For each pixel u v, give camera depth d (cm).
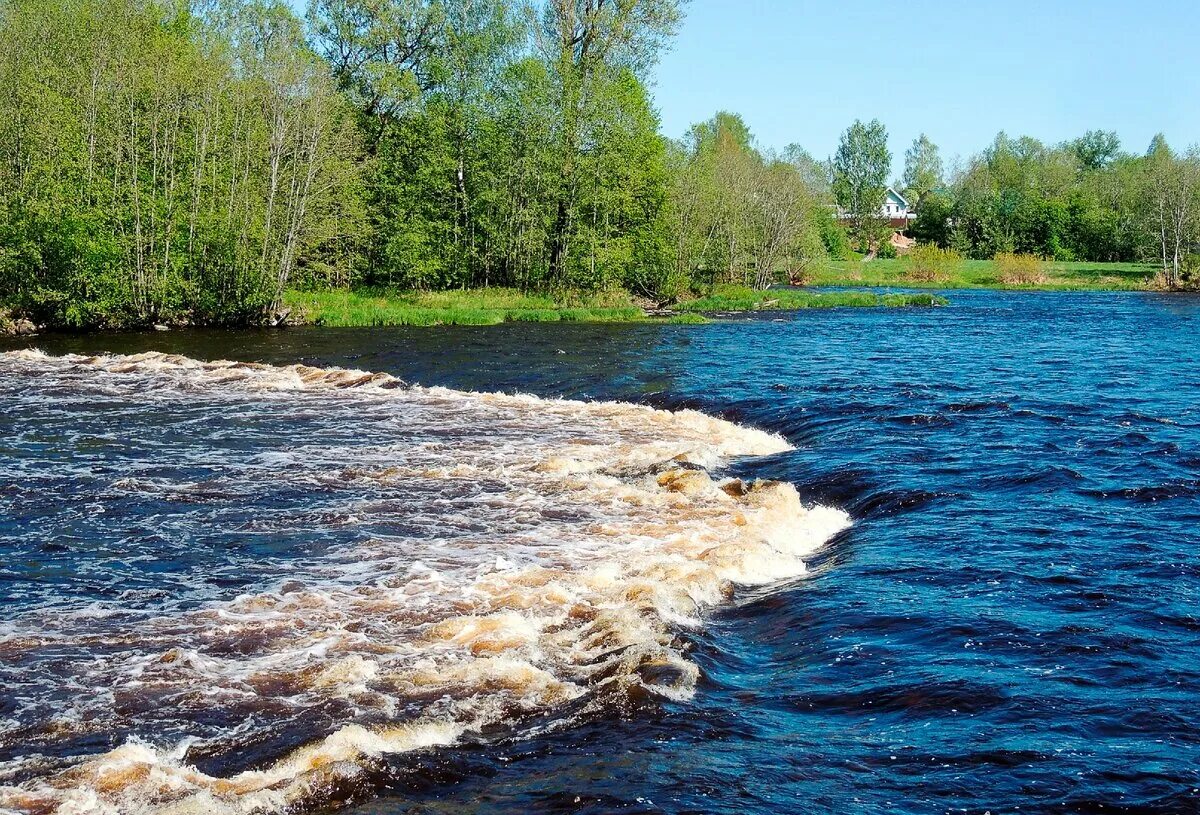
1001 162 15975
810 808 818
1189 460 1959
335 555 1460
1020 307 6259
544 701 1005
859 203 14725
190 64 4672
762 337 4331
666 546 1498
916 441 2188
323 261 5988
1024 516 1634
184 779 854
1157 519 1606
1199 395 2720
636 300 6194
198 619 1212
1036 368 3300
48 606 1261
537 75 5809
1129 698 1001
